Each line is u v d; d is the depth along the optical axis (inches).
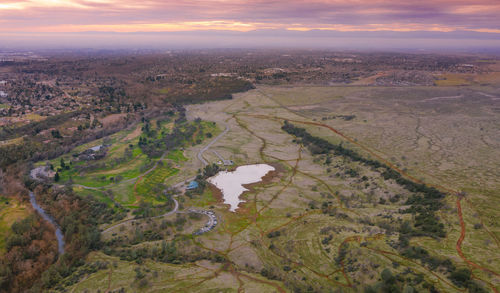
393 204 4566.9
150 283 3120.1
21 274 3472.0
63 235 4109.3
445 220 3762.3
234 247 3801.7
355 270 3068.4
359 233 3708.2
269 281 3122.5
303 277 3127.5
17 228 4060.0
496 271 2768.2
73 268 3499.0
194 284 3078.2
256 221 4377.5
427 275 2778.1
